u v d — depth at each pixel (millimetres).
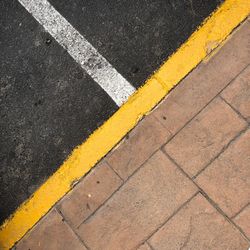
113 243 2502
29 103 2904
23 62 2951
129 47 2732
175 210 2420
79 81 2805
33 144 2850
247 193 2314
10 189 2848
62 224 2641
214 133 2436
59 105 2832
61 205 2676
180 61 2594
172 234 2398
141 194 2506
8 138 2916
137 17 2740
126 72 2711
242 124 2396
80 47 2834
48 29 2916
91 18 2840
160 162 2508
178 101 2543
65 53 2859
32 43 2943
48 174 2773
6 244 2752
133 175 2547
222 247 2299
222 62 2500
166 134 2527
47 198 2727
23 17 2980
